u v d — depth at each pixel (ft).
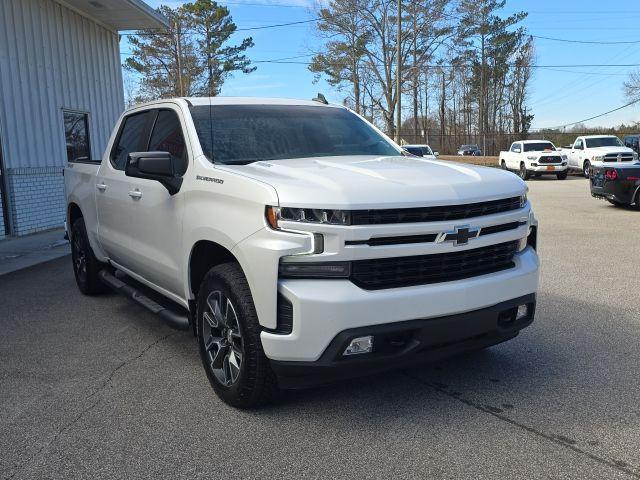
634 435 11.14
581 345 16.15
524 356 15.34
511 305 12.25
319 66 171.42
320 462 10.37
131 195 16.52
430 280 11.41
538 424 11.62
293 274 10.77
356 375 11.07
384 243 10.84
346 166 12.95
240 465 10.35
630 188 48.11
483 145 173.27
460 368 14.57
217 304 12.67
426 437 11.18
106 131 52.24
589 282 23.58
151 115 17.33
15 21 39.73
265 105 16.51
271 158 14.39
